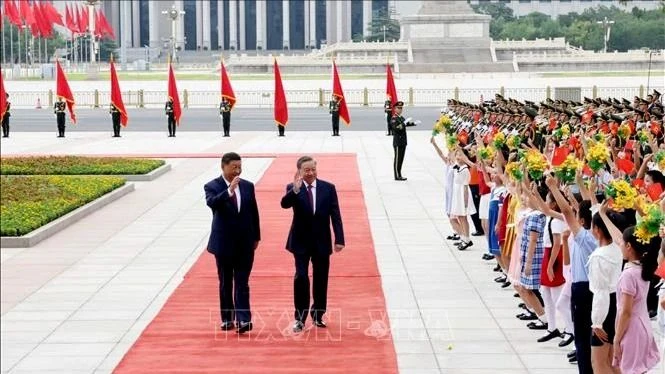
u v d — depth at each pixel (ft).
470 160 111.96
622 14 604.90
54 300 83.97
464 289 87.86
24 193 136.67
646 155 97.09
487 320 77.30
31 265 98.99
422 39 494.18
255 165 191.62
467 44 492.54
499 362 66.74
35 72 578.25
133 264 99.14
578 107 164.25
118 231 119.03
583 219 60.59
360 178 171.32
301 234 74.49
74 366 65.67
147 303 82.58
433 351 69.26
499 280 90.12
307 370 64.39
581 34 596.29
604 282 55.52
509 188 82.17
